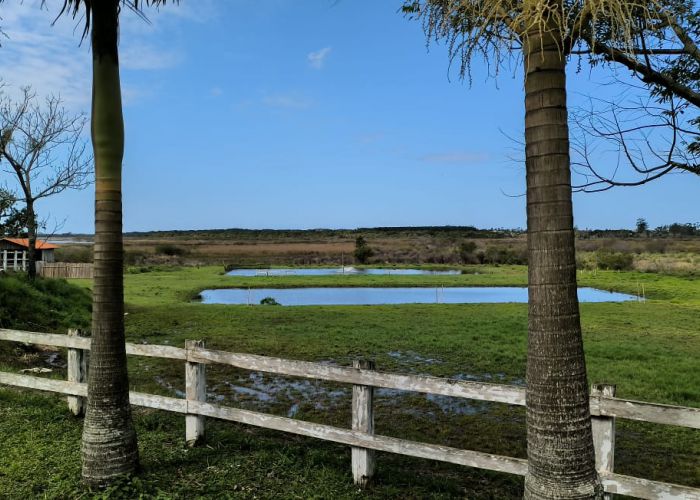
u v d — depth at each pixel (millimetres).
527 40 2793
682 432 7039
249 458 5398
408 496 4699
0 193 19203
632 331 16859
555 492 2764
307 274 55750
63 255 51969
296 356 12281
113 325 4684
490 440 6773
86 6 4598
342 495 4605
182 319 18922
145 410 7273
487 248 79000
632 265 53469
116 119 4617
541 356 2814
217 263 75000
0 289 14383
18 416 6680
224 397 8766
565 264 2775
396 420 7574
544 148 2764
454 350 13016
